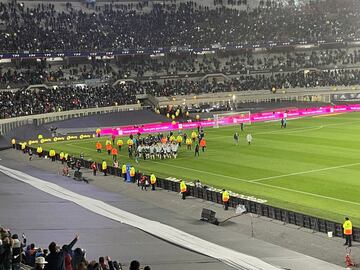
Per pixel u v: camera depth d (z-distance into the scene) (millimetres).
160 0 181125
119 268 27172
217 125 123125
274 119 131500
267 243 42125
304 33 174250
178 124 122750
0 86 133875
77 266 24453
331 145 91125
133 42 158625
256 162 78562
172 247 38969
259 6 187750
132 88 145500
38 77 140250
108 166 72250
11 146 99562
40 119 120000
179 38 164750
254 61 169375
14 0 158625
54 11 161125
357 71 166125
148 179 63250
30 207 50750
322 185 62844
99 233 42219
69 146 102688
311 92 157875
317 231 45281
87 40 153625
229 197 53594
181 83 152375
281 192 60281
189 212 52875
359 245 41812
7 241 24047
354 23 179125
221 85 153125
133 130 117438
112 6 175250
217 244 40938
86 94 135625
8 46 140625
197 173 72312
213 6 185125
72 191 60312
